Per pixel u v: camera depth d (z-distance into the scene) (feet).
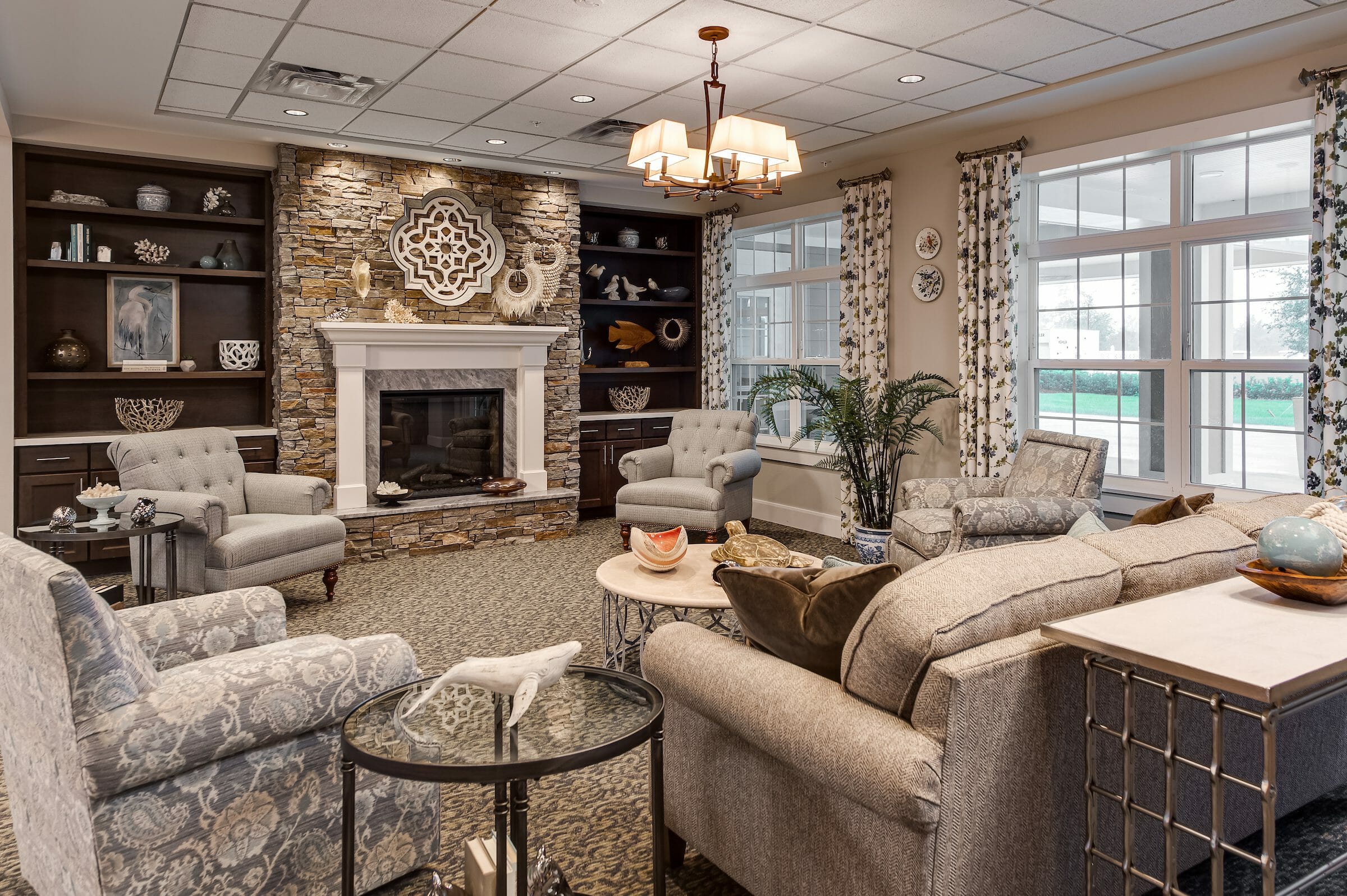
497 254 21.66
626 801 8.74
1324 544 6.37
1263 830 5.14
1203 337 15.17
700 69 14.24
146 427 18.98
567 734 5.47
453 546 20.47
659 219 26.73
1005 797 5.47
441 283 20.90
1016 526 13.32
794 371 20.75
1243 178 14.52
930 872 5.08
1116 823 6.23
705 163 12.33
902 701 5.41
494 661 5.64
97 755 5.33
